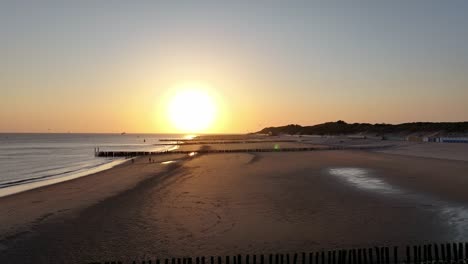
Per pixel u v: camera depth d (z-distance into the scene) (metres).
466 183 26.41
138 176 33.78
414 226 15.66
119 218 17.83
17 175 41.06
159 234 15.16
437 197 21.44
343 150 70.50
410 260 11.64
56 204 21.47
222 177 31.61
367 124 185.25
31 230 16.09
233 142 132.88
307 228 15.67
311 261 11.20
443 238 13.99
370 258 11.34
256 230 15.49
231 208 19.58
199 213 18.58
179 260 10.74
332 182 27.98
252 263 11.85
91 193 25.00
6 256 12.95
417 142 95.12
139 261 12.09
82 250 13.42
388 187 25.20
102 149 100.25
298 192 23.92
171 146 115.38
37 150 97.56
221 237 14.65
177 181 29.53
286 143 116.50
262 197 22.41
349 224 16.17
